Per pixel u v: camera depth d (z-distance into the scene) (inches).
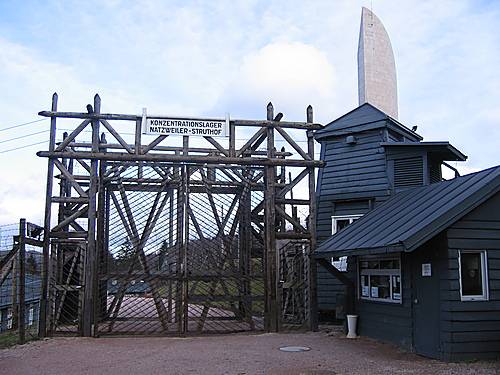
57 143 527.5
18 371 320.8
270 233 511.5
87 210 483.2
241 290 527.2
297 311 530.3
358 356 366.6
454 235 347.3
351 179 626.2
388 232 391.5
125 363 344.8
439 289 350.3
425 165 581.6
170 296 502.6
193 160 498.6
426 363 336.8
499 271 353.1
